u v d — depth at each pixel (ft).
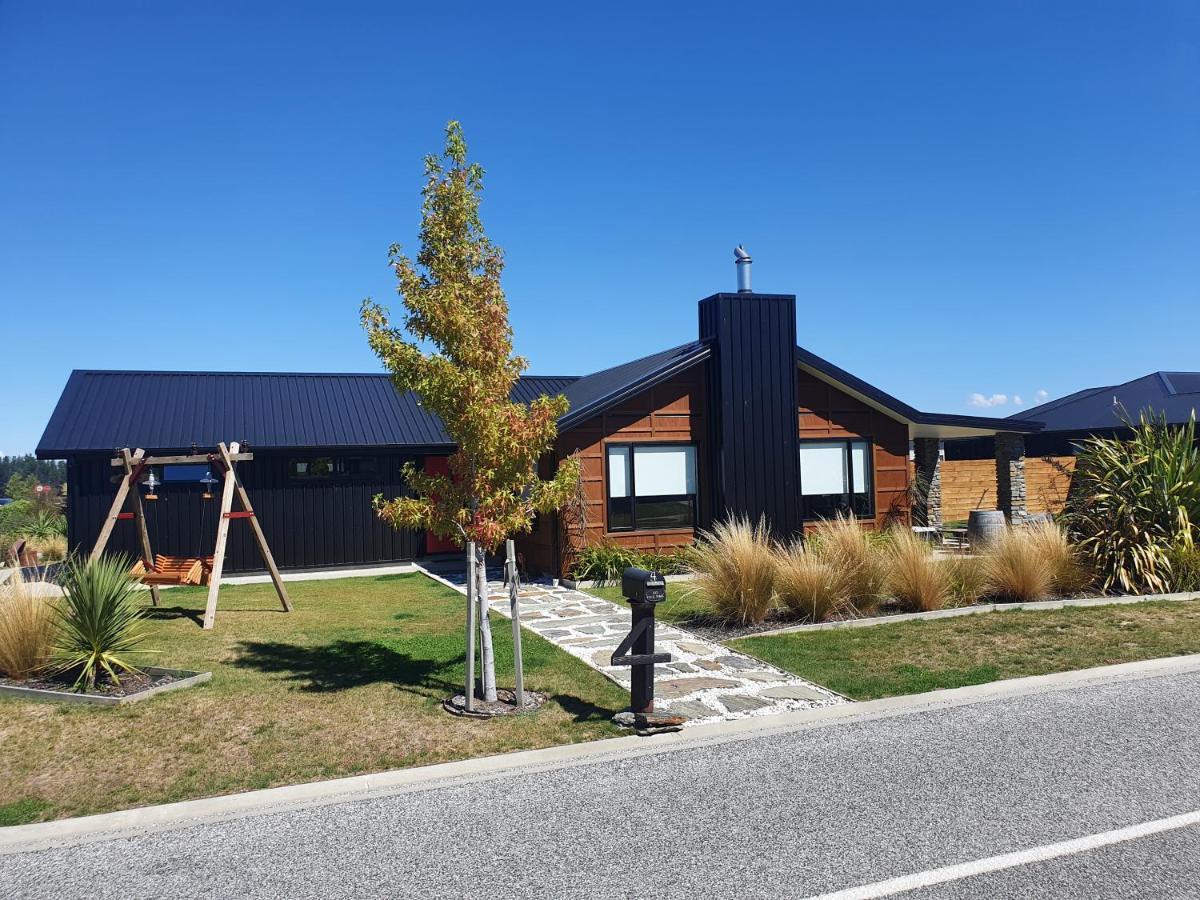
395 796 17.76
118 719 22.25
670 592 41.47
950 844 14.92
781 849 14.88
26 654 25.13
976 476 72.59
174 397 58.08
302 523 55.26
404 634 32.94
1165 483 39.60
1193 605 34.88
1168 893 13.12
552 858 14.78
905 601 35.86
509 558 23.97
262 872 14.52
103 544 37.29
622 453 49.52
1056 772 18.16
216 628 34.47
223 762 19.47
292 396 60.95
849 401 54.24
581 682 25.91
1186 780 17.49
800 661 28.04
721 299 49.47
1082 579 38.22
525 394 69.92
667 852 14.88
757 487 49.44
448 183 24.18
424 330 24.20
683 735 21.13
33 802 17.42
